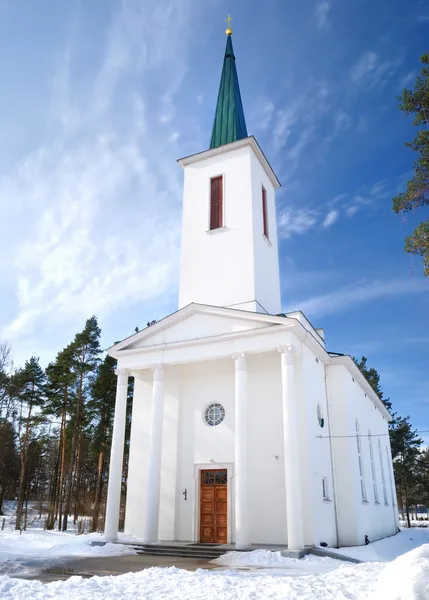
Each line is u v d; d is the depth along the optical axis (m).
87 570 13.61
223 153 27.09
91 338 39.19
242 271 24.12
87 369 37.97
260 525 19.20
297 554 15.62
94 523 35.22
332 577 10.41
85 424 38.41
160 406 21.22
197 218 26.42
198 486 21.12
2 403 39.88
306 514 17.78
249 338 19.94
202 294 24.69
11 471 54.81
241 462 18.12
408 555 7.88
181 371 23.38
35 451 52.34
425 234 15.29
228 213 25.61
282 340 19.25
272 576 11.55
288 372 18.72
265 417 20.55
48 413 39.03
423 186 15.87
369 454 26.53
